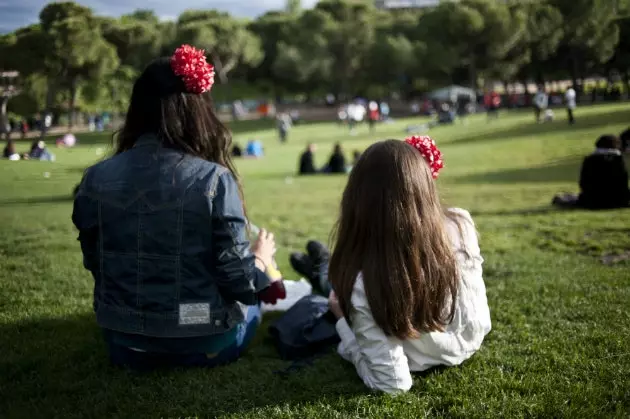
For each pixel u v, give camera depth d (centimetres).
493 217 925
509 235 759
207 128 321
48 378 334
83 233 321
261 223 931
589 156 945
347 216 307
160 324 314
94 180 315
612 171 924
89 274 535
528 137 2744
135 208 307
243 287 315
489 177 1680
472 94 5616
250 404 307
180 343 329
